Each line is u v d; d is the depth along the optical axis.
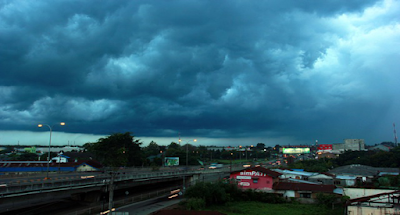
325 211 61.97
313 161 164.00
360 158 151.88
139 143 125.88
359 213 48.44
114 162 107.50
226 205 68.56
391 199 52.53
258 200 74.25
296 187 74.81
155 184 98.12
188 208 60.94
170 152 176.38
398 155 132.88
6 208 58.44
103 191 67.69
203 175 113.50
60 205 63.72
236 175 81.25
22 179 68.00
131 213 56.53
